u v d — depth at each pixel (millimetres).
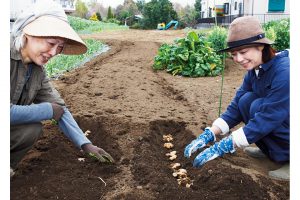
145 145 3580
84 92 5828
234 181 2770
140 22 26375
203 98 5695
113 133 3883
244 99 3322
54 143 3625
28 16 2625
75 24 22219
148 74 7680
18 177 2871
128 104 5105
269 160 3498
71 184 2814
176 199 2625
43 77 3078
